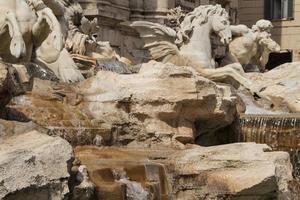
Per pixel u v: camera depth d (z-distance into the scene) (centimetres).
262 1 8175
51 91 2550
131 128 2456
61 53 2936
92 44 3628
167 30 3938
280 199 1945
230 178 1934
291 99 3844
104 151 2173
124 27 4772
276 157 1989
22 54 2711
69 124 2298
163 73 2492
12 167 1438
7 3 2833
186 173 1995
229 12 7000
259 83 4162
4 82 1969
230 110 2723
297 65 4288
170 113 2447
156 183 1941
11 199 1427
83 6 4491
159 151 2242
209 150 2052
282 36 8006
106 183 1812
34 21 2909
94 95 2548
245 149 2025
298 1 7931
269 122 2919
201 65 3903
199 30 3959
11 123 1806
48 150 1520
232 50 4447
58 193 1510
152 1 5109
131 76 2544
